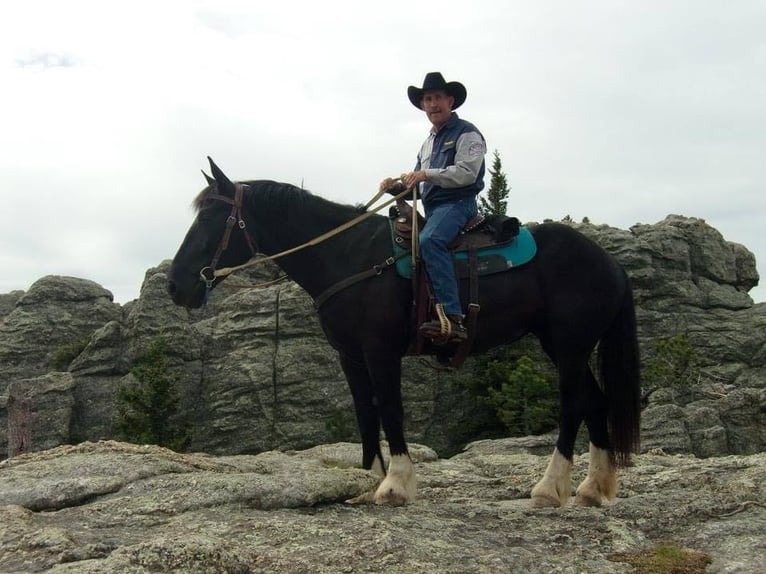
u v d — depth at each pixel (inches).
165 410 1194.6
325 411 1264.8
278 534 169.3
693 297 1365.7
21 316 1477.6
